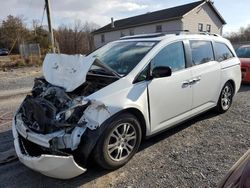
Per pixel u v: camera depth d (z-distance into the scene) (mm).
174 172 3469
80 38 32438
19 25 39125
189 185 3184
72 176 3115
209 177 3338
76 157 3193
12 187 3217
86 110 3137
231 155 3898
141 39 4613
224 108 5746
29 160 3107
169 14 32594
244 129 4914
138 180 3311
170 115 4234
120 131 3506
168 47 4297
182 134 4703
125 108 3441
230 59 5766
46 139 3068
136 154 3961
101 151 3279
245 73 8992
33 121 3379
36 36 30266
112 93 3400
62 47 31109
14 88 10000
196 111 4832
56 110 3180
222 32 36125
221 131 4832
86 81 3625
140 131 3770
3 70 16734
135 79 3713
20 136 3518
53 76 3779
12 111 6445
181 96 4352
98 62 3650
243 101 6934
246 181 1706
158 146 4230
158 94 3926
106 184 3248
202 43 5059
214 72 5117
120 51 4434
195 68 4656
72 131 3074
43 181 3332
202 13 32531
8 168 3641
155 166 3627
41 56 21984
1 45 42438
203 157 3852
